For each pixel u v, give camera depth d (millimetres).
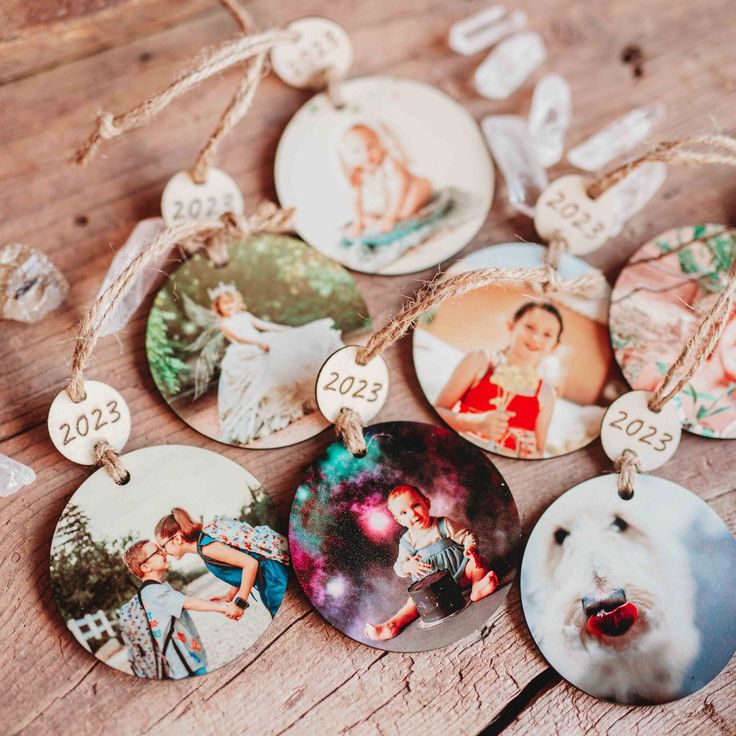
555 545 466
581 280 481
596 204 506
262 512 462
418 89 526
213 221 479
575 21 552
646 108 540
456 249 507
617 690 455
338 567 457
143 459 463
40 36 514
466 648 462
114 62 520
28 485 467
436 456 471
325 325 488
